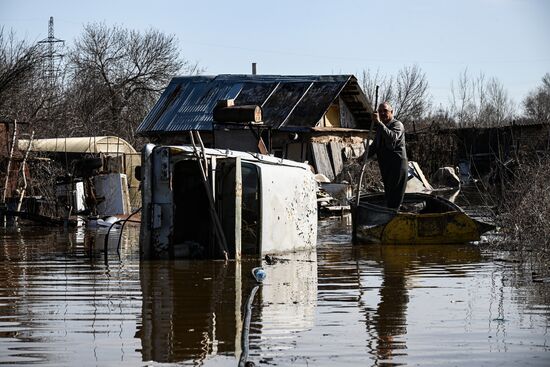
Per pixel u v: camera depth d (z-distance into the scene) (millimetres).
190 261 12844
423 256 14102
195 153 12789
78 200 22922
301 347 7156
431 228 16188
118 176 22531
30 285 10508
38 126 35000
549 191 14852
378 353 6961
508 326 7988
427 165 44719
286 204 14422
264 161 14273
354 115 42000
